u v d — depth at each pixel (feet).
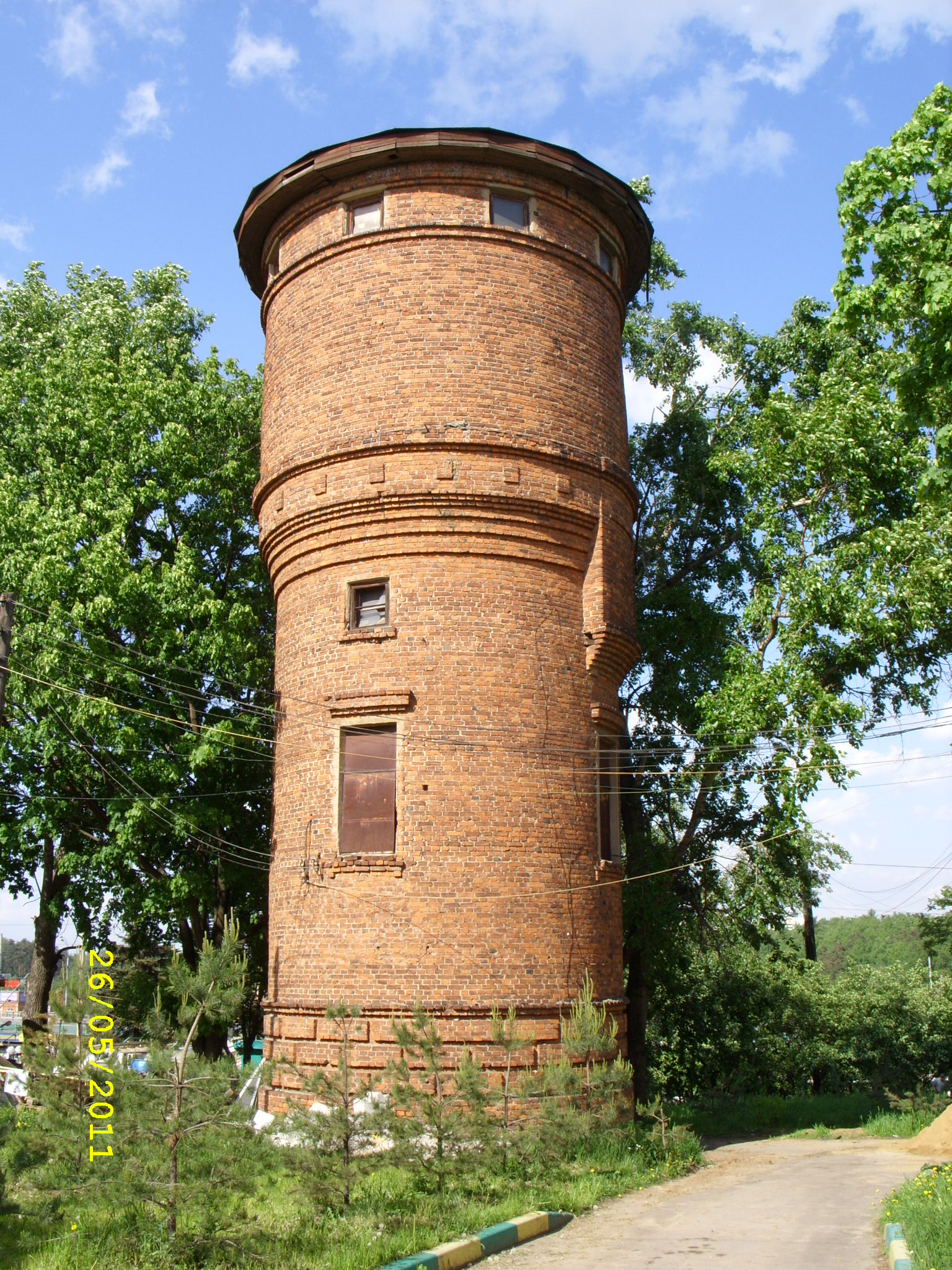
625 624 65.26
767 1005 126.31
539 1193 43.80
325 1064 55.16
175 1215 34.86
